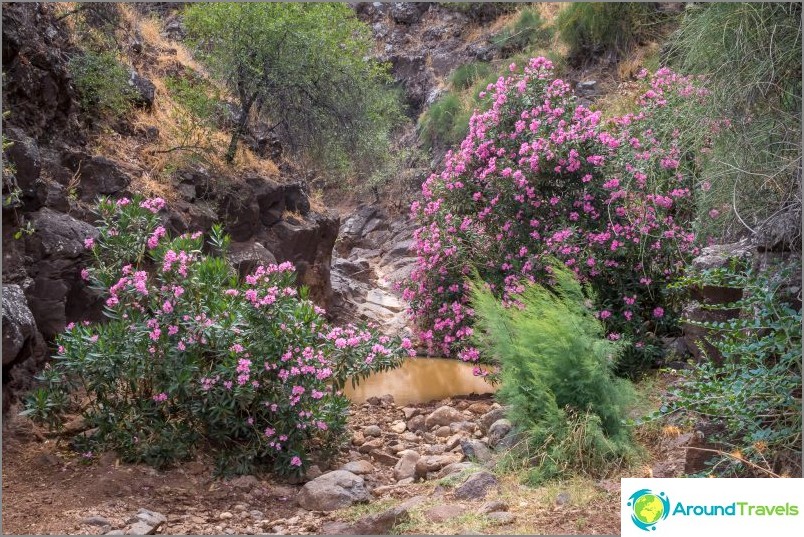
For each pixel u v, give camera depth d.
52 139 6.40
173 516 3.93
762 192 4.37
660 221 6.20
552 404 4.31
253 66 8.86
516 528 3.46
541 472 4.13
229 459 4.54
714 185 4.64
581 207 6.76
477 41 17.80
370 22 19.66
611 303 6.53
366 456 5.23
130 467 4.38
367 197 17.41
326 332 5.04
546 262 6.49
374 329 5.27
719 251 4.76
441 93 17.09
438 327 7.01
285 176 9.73
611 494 3.78
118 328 4.52
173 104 8.69
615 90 12.64
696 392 3.81
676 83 5.82
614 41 13.43
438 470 4.77
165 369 4.42
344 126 9.70
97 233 5.85
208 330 4.47
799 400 3.41
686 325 5.28
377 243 15.95
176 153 7.87
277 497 4.36
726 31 4.27
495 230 7.18
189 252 4.78
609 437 4.29
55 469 4.28
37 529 3.57
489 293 5.45
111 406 4.57
